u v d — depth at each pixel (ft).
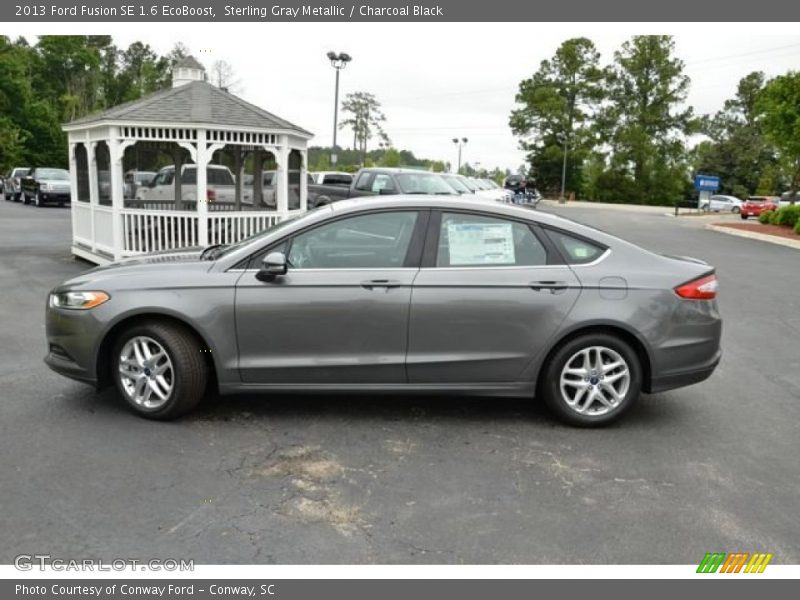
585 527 12.17
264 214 39.78
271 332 16.03
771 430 17.06
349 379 16.33
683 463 14.93
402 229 16.40
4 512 12.16
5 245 51.08
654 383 16.52
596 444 15.81
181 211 38.37
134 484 13.30
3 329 25.07
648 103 221.46
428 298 15.96
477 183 98.22
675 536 11.95
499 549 11.44
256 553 11.18
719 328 16.98
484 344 16.19
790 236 73.26
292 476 13.83
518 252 16.46
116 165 37.14
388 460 14.67
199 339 16.33
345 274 16.03
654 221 108.99
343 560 11.05
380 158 236.63
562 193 210.38
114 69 271.49
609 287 16.20
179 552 11.15
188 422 16.46
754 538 11.94
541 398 18.71
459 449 15.31
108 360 16.84
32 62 219.00
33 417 16.55
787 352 25.04
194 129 37.37
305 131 41.47
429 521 12.24
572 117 226.79
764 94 84.94
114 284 16.26
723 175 256.52
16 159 161.79
